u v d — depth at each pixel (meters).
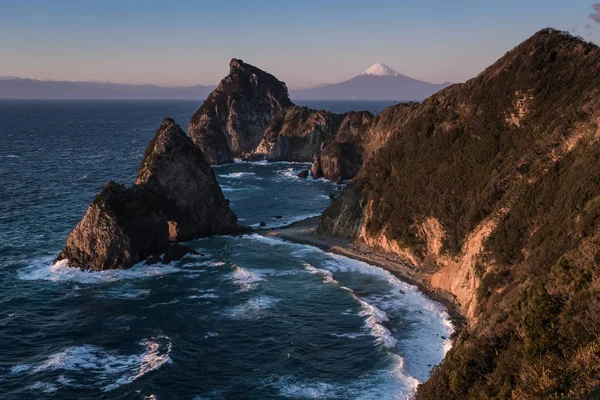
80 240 57.47
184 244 69.75
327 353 37.94
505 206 44.84
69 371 35.34
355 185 73.44
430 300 48.12
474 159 57.16
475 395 24.81
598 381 19.55
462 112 64.94
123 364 36.56
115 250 57.44
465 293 45.66
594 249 26.23
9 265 57.50
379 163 72.81
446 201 56.66
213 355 37.81
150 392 32.59
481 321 33.19
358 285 52.75
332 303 47.81
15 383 33.78
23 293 49.75
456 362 28.34
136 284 53.19
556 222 35.97
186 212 72.19
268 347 39.03
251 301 48.09
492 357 26.66
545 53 59.22
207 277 55.91
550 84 55.91
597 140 38.34
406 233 60.66
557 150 43.75
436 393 27.83
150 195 64.50
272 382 33.94
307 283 53.66
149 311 45.97
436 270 54.66
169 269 58.19
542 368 21.88
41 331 41.72
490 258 42.53
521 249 39.88
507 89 59.81
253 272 56.94
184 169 72.38
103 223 57.09
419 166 64.75
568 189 37.16
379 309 45.97
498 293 38.75
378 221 65.81
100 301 48.34
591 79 52.12
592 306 22.81
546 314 24.52
